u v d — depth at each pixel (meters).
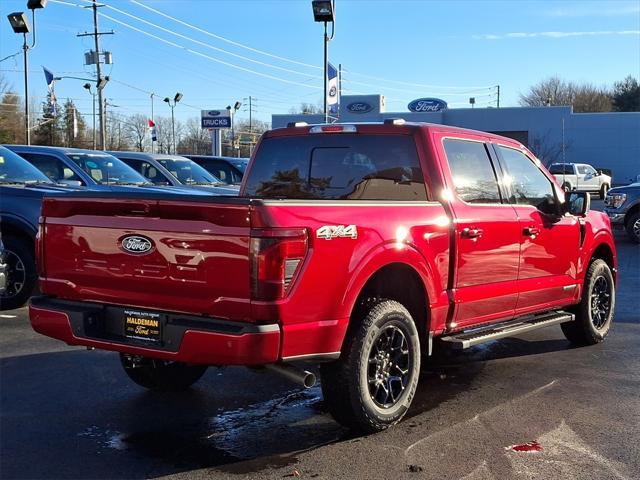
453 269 5.26
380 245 4.53
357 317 4.53
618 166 52.69
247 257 3.91
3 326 7.78
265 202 3.94
